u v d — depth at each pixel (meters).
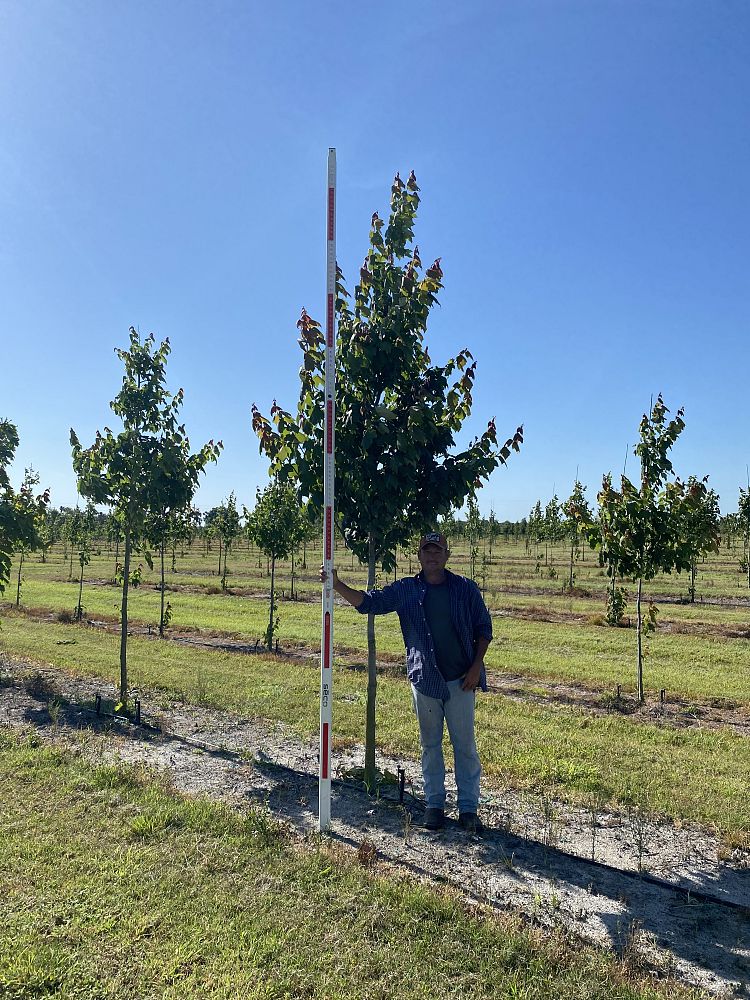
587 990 3.03
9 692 9.02
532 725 7.93
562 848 4.72
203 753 6.59
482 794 5.74
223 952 3.21
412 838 4.76
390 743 7.02
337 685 9.89
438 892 3.87
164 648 12.94
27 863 4.03
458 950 3.30
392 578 32.50
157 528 9.68
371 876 4.00
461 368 5.93
